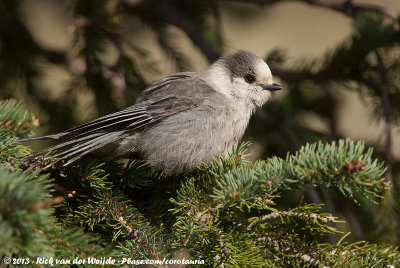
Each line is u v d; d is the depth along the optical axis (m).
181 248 5.33
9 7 10.15
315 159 5.40
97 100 10.08
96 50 10.12
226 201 5.46
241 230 5.84
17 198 3.86
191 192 5.80
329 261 5.54
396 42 8.66
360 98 9.24
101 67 10.20
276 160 5.66
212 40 11.13
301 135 10.12
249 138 10.21
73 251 4.61
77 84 10.27
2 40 10.06
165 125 7.68
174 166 7.70
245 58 8.84
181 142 7.68
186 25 10.88
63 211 6.05
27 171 5.64
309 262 5.61
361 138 9.44
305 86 9.96
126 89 10.34
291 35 15.34
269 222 5.89
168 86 8.11
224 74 8.80
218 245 5.46
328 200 8.44
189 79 8.42
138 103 8.17
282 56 10.34
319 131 10.13
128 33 11.91
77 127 6.89
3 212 3.84
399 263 5.37
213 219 5.74
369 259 5.38
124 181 6.88
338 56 9.15
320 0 10.40
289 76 9.77
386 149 8.22
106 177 6.66
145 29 11.23
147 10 10.94
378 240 7.75
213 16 11.35
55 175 6.32
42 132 9.97
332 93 11.00
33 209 3.81
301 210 5.64
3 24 9.91
